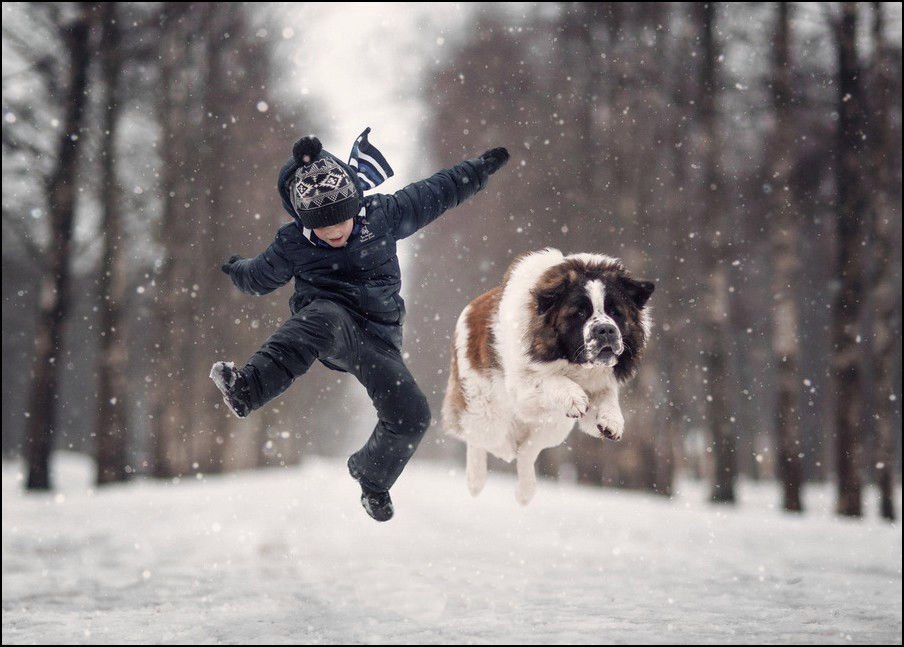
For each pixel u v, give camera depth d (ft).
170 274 74.28
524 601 18.65
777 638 13.48
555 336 19.24
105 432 69.05
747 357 101.30
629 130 72.23
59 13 58.75
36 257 63.10
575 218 77.61
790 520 44.52
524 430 21.56
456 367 21.63
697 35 63.52
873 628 14.70
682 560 27.53
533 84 79.56
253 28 73.67
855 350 53.67
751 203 69.00
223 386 12.99
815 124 59.21
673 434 76.33
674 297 71.87
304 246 14.64
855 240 53.93
